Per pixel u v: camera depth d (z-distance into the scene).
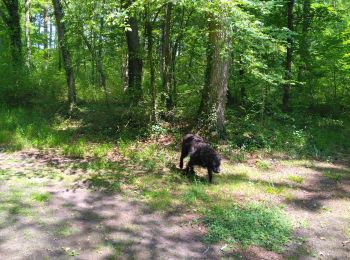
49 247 4.76
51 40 30.14
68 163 8.50
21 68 15.71
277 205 6.59
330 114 15.52
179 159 9.19
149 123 11.30
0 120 11.66
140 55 12.66
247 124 11.80
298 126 13.24
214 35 10.80
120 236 5.20
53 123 12.65
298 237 5.43
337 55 14.77
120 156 9.31
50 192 6.61
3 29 17.50
